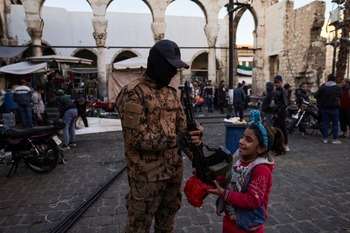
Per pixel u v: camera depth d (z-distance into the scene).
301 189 4.44
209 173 1.88
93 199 4.09
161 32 19.59
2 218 3.60
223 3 20.52
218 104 17.48
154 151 1.91
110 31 25.11
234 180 1.96
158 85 1.97
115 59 27.42
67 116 7.48
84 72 23.61
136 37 25.77
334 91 7.59
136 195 1.94
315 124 8.95
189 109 1.90
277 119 6.91
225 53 27.80
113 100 16.20
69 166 6.00
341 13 10.95
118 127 10.89
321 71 16.17
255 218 1.84
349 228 3.23
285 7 18.36
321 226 3.27
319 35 16.23
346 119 8.45
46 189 4.64
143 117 1.84
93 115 13.96
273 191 4.37
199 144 1.88
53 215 3.67
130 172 1.96
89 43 24.61
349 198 4.08
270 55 20.50
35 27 17.72
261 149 1.86
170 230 2.24
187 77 26.66
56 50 23.81
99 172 5.55
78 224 3.41
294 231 3.16
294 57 17.70
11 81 16.47
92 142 8.52
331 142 8.04
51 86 14.83
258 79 21.61
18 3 23.55
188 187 1.91
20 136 5.30
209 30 20.42
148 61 1.97
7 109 12.09
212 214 3.64
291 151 6.95
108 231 3.24
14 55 14.31
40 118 10.37
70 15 24.14
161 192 2.01
